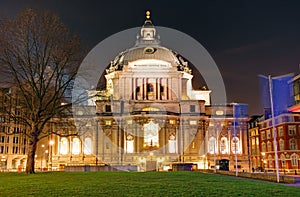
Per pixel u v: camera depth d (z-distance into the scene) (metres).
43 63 42.22
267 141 105.88
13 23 41.50
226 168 84.62
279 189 22.62
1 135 107.50
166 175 35.81
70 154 110.00
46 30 42.69
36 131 42.56
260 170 102.12
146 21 126.19
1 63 40.97
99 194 19.28
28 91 42.34
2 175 37.00
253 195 19.39
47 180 28.91
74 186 23.42
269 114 108.38
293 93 66.19
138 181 27.66
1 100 43.00
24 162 119.00
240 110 115.94
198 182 27.20
